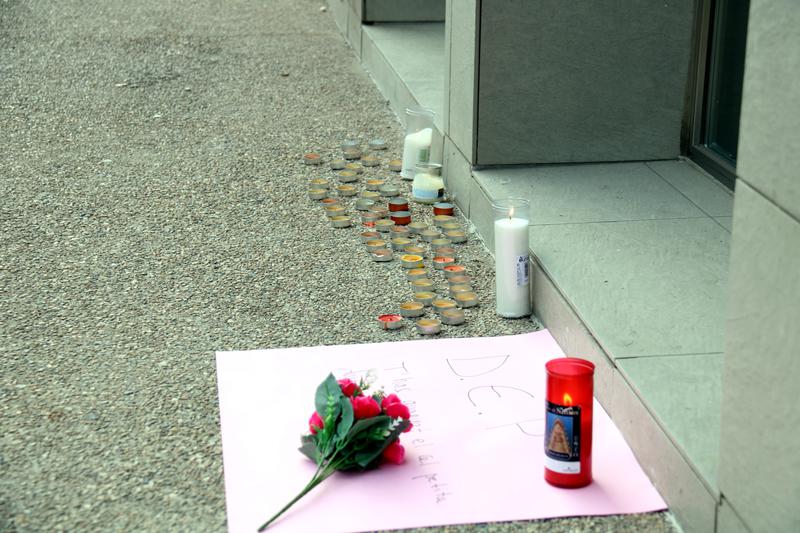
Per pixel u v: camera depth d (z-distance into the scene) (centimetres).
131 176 462
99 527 232
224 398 286
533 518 234
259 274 368
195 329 328
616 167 421
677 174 412
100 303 346
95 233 403
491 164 418
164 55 644
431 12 654
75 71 611
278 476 251
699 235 353
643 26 407
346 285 360
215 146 500
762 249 187
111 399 287
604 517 235
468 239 404
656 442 244
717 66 407
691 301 304
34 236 400
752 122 188
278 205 433
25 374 300
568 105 415
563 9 402
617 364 268
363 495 243
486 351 313
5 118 535
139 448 263
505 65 406
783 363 182
